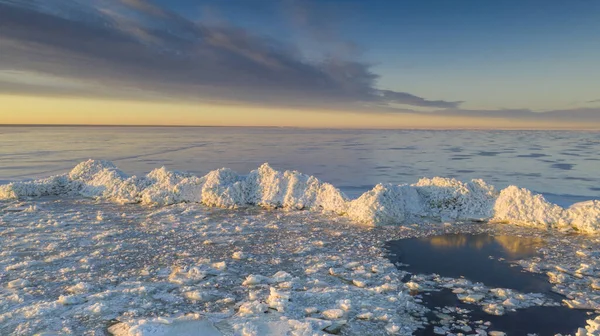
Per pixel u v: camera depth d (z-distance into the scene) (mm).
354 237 9945
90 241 9281
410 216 11766
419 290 6797
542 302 6324
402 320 5707
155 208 12984
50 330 5191
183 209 12773
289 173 14406
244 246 9125
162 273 7383
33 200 13930
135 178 15070
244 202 13617
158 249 8805
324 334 5109
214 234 10039
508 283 7121
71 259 8070
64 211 12328
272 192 13766
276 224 11102
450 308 6102
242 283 6988
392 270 7711
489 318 5812
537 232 10344
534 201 11469
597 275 7414
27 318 5512
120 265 7777
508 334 5371
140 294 6402
